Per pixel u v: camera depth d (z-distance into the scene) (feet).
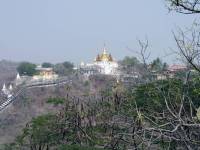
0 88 362.94
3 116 236.84
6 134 195.21
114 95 59.52
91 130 62.80
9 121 226.38
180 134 32.60
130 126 40.91
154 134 34.09
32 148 80.64
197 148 32.71
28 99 267.39
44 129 77.05
